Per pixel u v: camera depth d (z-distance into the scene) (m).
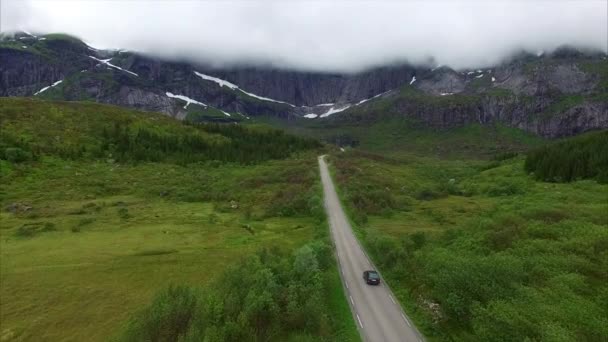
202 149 188.12
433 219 87.12
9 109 170.88
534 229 53.44
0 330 41.03
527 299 29.64
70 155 144.62
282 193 110.81
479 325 27.95
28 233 73.44
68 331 41.09
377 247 56.22
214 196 115.06
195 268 58.69
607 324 25.48
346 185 117.19
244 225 84.19
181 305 37.41
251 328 33.16
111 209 97.56
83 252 64.62
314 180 126.81
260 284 39.66
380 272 49.44
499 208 87.00
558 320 25.88
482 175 166.50
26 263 59.06
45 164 131.12
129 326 39.16
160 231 78.81
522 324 25.75
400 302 40.00
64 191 111.19
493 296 31.42
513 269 35.16
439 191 129.12
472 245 51.16
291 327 34.91
